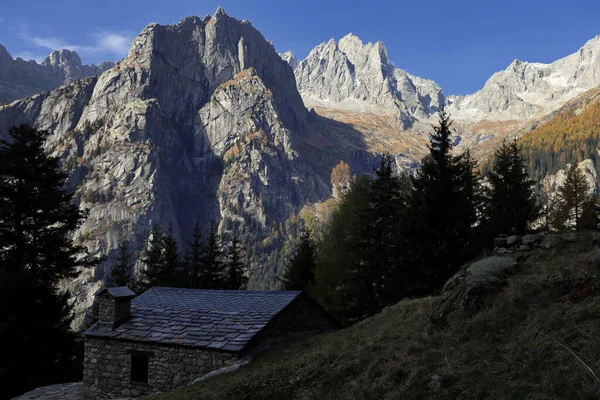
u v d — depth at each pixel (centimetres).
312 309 2355
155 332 2022
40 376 2811
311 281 4944
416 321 1302
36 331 2712
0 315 2644
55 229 3067
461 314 1077
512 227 3559
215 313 2170
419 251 2955
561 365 691
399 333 1229
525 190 3634
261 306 2180
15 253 2917
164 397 1514
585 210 4703
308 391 1096
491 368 777
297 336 2134
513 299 987
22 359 2656
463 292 1146
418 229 3027
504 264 1171
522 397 653
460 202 3000
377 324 1681
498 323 937
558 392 630
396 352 1027
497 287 1088
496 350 837
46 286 2894
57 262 3009
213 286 5481
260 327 1942
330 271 4291
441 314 1148
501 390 693
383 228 3538
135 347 1977
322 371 1188
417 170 3306
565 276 991
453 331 1014
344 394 966
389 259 3497
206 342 1858
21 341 2623
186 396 1428
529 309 935
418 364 914
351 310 3547
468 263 1461
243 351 1803
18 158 2962
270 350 1847
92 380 2056
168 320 2139
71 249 3130
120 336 2003
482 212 3616
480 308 1056
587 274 954
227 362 1770
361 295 3488
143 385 1931
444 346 940
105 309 2139
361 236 3612
